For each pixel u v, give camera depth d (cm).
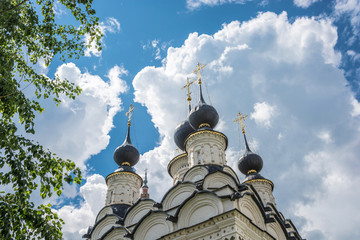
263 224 2814
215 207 2586
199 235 2527
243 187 2869
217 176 2958
